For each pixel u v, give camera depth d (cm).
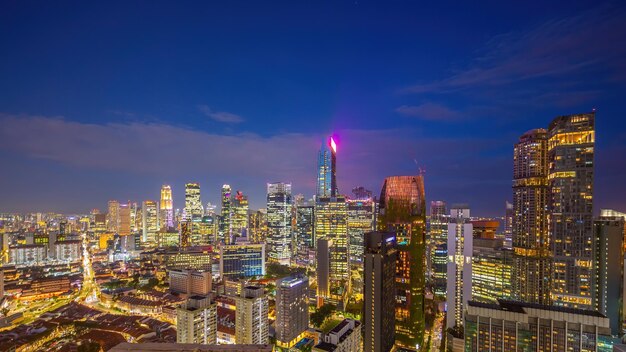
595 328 17150
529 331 18112
